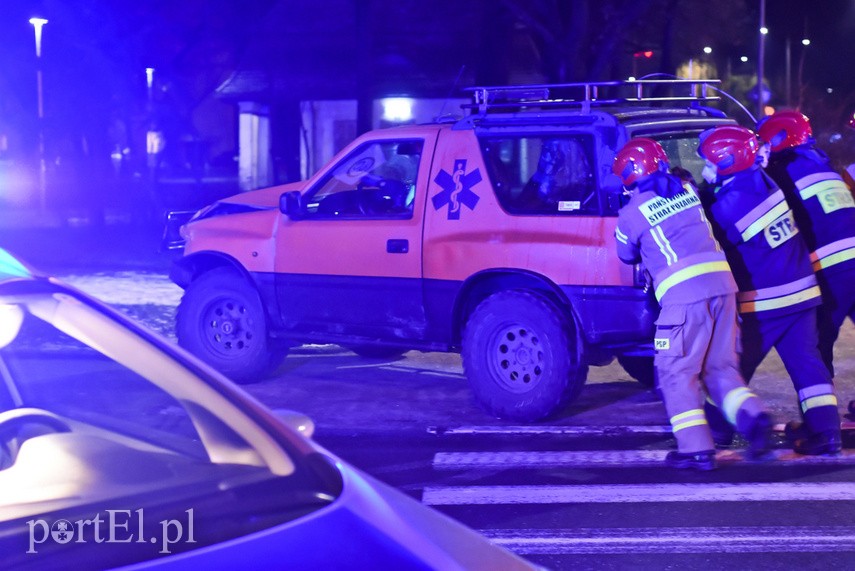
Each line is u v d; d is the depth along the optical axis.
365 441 10.95
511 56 40.75
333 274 12.62
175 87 39.91
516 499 9.00
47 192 48.78
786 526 8.26
